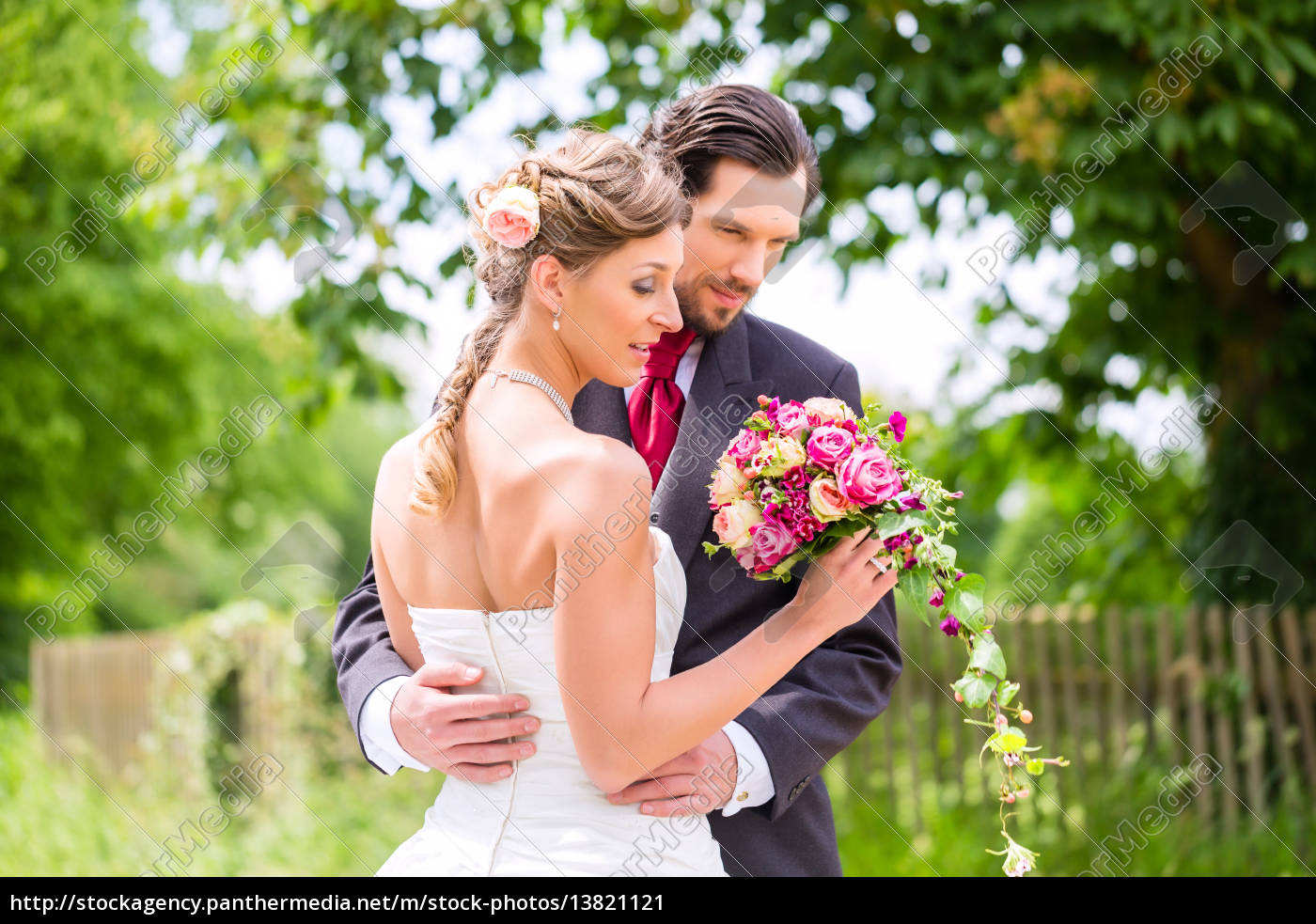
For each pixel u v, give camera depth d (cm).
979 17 461
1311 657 504
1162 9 418
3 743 673
